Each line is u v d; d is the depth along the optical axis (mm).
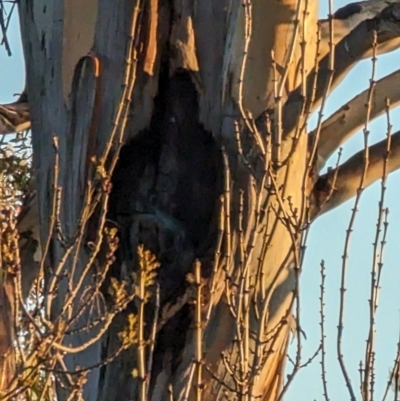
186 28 10086
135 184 9750
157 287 8531
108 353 9391
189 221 9602
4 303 7922
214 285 8953
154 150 9883
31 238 11594
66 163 10211
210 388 9344
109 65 10062
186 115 9906
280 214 8914
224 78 9773
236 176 9469
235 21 9703
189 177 9734
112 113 9984
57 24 10727
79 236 8602
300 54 9516
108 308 8945
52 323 8188
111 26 10094
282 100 9359
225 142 9680
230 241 8836
